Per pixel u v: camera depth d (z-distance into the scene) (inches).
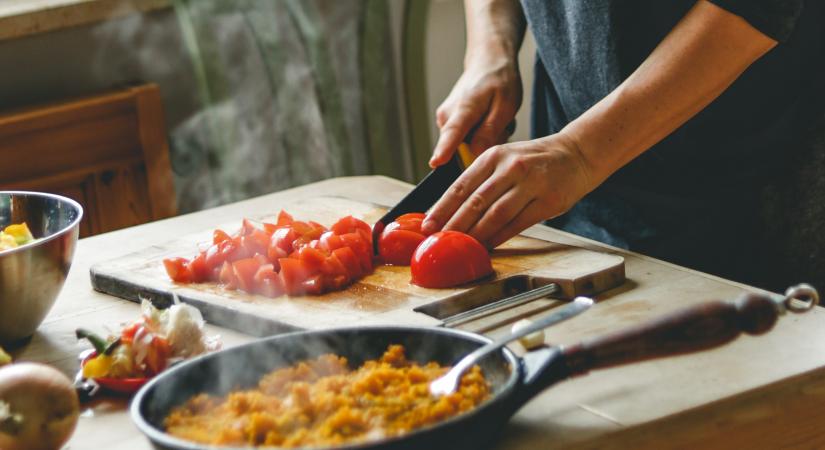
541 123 67.7
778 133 57.8
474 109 58.8
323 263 46.9
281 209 59.3
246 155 96.5
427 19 101.6
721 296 44.9
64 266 43.6
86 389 38.3
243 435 31.7
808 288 32.8
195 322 40.1
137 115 86.4
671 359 38.8
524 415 35.4
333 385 34.2
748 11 47.0
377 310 44.5
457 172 56.9
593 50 59.6
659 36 57.2
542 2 62.0
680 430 35.2
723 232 59.7
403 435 29.2
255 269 47.5
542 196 49.8
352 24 99.8
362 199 61.3
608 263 47.3
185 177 94.8
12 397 32.7
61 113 82.5
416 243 50.3
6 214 48.3
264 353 36.1
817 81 56.8
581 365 32.6
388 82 103.0
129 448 34.9
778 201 58.9
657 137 50.8
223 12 93.1
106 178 86.0
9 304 41.7
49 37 85.8
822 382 37.6
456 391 32.9
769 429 36.9
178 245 54.0
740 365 38.1
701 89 49.2
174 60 92.5
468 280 46.8
